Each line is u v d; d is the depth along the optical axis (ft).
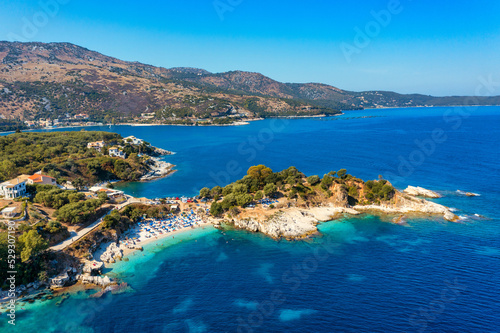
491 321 271.90
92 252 385.50
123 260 382.22
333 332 264.11
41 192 463.42
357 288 323.16
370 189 582.35
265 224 469.16
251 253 402.31
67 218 416.87
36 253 332.80
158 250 409.69
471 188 644.69
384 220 504.02
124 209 490.90
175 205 540.52
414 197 571.69
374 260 379.55
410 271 352.90
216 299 308.60
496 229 459.73
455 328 264.93
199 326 272.51
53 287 321.52
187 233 460.96
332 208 545.85
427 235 445.37
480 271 349.61
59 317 280.51
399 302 299.79
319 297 309.63
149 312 289.94
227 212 515.91
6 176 569.64
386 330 264.93
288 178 584.40
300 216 500.33
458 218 500.74
